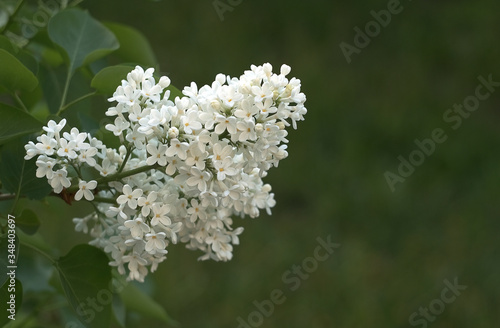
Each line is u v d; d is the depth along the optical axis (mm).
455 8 2865
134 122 813
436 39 2732
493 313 1792
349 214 2078
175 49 2602
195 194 810
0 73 851
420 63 2646
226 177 808
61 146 798
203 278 1851
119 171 821
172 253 1893
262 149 803
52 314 1149
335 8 2840
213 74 2529
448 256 1953
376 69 2611
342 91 2498
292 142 2285
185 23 2707
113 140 871
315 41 2727
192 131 793
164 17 2725
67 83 926
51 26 929
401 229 2041
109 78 855
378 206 2100
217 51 2625
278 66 2596
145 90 807
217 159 793
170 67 2521
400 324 1780
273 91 802
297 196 2135
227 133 815
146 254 824
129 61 1003
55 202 1065
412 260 1942
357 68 2617
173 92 841
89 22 950
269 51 2660
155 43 2617
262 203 853
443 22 2803
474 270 1898
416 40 2729
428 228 2043
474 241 1991
